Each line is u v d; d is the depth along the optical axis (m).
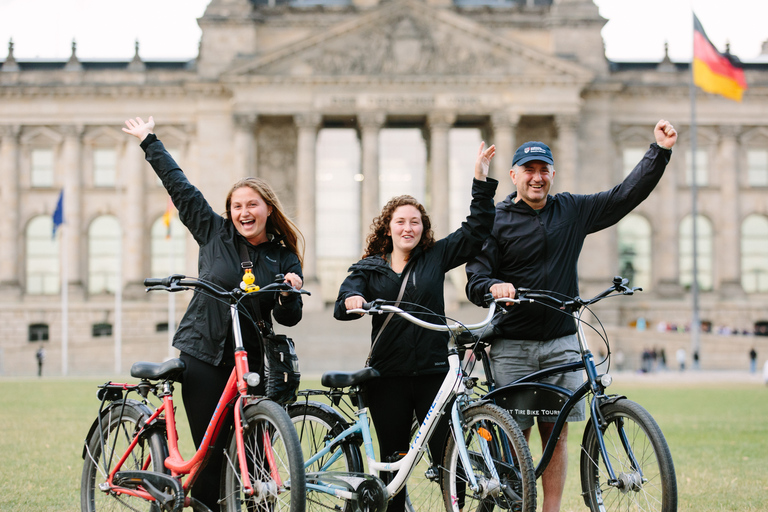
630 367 77.06
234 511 8.55
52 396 36.81
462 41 81.56
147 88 85.19
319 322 73.38
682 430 22.75
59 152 87.06
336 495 8.72
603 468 8.60
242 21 84.94
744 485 13.70
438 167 80.12
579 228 10.46
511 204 10.49
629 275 88.00
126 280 86.62
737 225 88.12
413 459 8.75
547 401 9.19
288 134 85.75
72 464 15.86
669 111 87.12
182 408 27.73
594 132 84.88
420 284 9.63
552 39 85.81
